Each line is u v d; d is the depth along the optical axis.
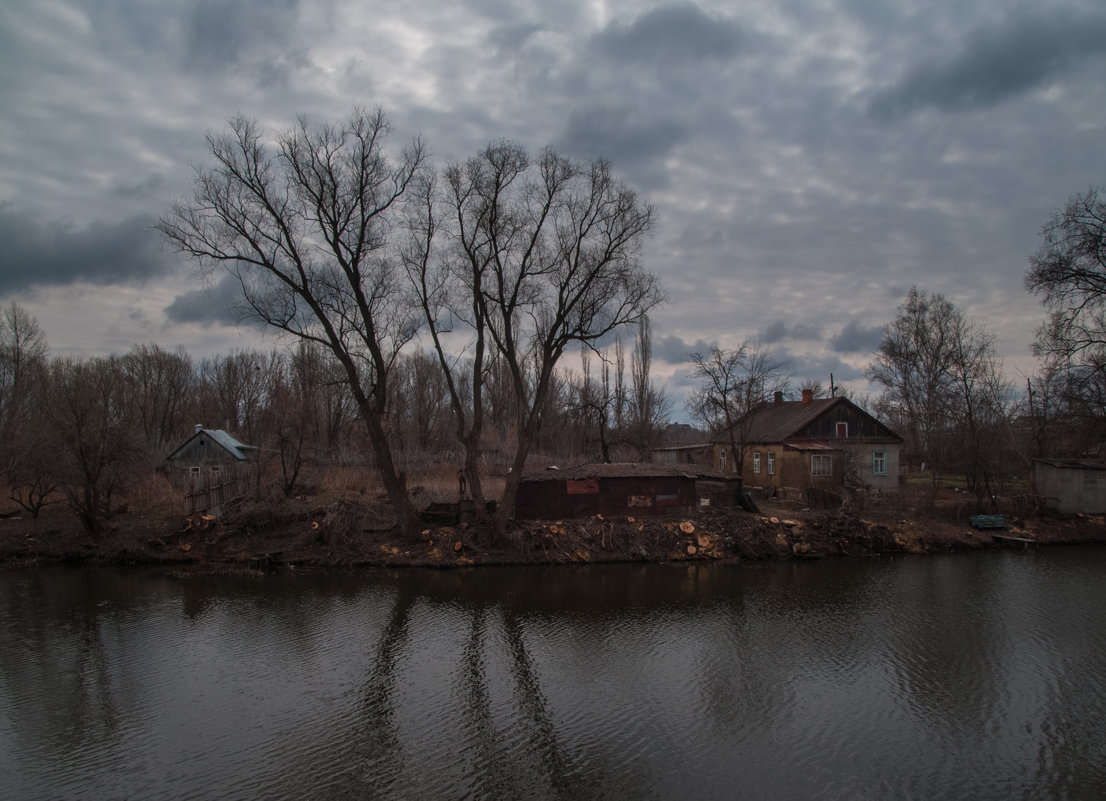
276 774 11.35
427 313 27.53
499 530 27.08
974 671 15.77
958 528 32.47
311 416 38.59
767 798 10.78
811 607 20.94
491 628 18.80
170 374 62.94
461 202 26.14
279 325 24.88
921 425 45.78
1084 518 34.34
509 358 27.55
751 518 29.94
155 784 11.02
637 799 10.75
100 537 27.70
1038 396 40.81
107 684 14.92
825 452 39.81
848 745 12.42
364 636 18.06
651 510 30.59
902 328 46.19
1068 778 11.34
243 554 26.41
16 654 16.70
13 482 30.53
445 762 11.79
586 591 22.80
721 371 39.53
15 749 12.15
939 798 10.80
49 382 43.22
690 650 17.12
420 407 57.69
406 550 26.64
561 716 13.55
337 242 25.06
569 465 40.41
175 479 37.09
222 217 24.03
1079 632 18.42
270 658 16.47
